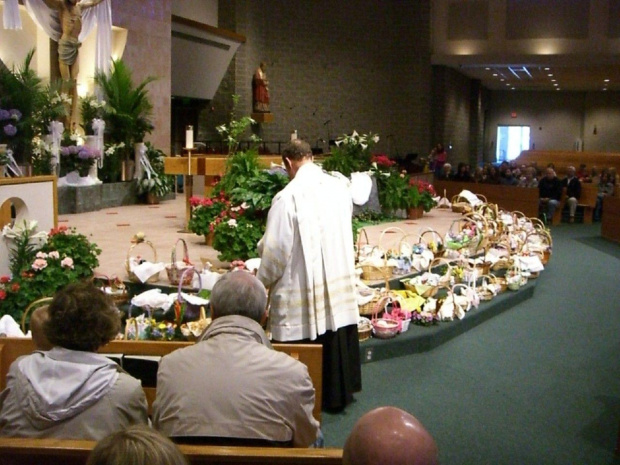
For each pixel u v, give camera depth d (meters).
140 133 11.92
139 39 12.96
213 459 2.05
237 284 2.57
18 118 9.97
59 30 11.08
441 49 20.94
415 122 21.14
